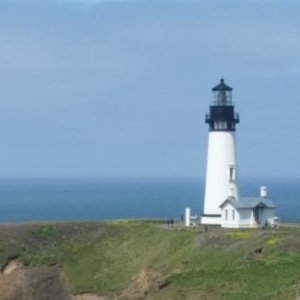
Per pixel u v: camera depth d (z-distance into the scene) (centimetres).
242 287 17500
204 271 18762
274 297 16575
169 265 19912
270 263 18375
